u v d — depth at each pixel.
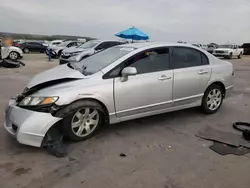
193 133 4.25
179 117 5.01
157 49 4.43
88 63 4.44
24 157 3.30
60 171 3.00
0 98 6.29
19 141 3.30
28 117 3.33
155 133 4.21
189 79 4.67
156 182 2.82
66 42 23.16
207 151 3.60
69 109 3.52
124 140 3.90
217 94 5.24
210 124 4.68
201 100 5.00
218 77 5.12
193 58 4.86
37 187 2.69
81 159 3.29
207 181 2.87
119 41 13.59
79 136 3.75
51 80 3.72
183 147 3.71
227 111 5.51
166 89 4.39
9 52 17.64
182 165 3.20
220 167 3.17
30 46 28.44
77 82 3.69
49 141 3.47
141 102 4.15
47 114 3.37
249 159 3.39
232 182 2.86
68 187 2.70
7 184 2.73
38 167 3.08
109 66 3.96
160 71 4.35
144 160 3.30
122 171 3.03
